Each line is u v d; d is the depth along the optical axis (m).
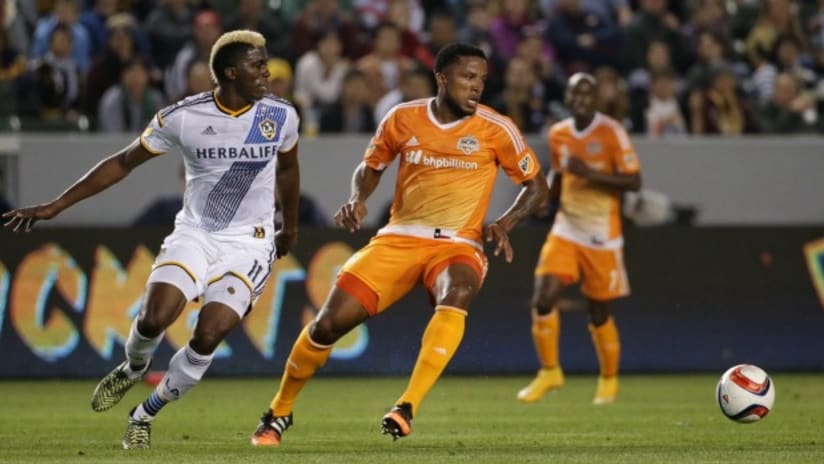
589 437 31.17
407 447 28.47
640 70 68.75
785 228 53.84
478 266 28.08
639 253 52.97
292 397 28.75
